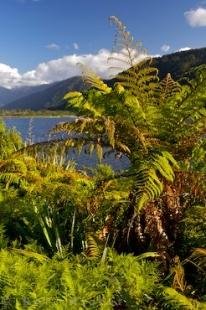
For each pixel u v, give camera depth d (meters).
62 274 2.93
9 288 2.73
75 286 2.79
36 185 4.67
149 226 3.71
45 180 4.77
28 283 2.80
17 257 3.17
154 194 3.45
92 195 3.99
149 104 4.12
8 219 4.22
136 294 2.99
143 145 3.85
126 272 3.06
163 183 3.79
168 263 3.66
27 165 5.18
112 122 3.63
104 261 3.37
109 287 3.05
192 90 3.86
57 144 3.89
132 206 3.80
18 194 4.88
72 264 3.21
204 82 3.79
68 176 4.91
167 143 3.99
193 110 3.89
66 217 4.46
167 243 3.73
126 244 3.84
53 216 4.27
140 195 3.35
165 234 3.74
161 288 3.12
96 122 3.75
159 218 3.77
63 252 3.62
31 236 4.11
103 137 4.01
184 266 3.83
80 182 4.84
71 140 3.88
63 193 4.46
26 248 3.72
